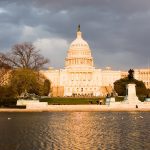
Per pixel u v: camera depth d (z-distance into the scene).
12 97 124.06
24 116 83.81
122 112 100.25
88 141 42.41
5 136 46.78
